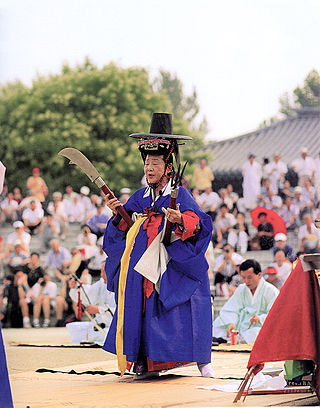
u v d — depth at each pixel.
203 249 7.07
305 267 5.67
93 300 12.16
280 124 44.22
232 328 11.76
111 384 6.77
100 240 21.12
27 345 11.66
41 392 6.27
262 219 24.58
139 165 34.25
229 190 27.52
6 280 19.78
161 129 7.36
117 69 37.09
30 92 36.47
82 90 35.84
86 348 11.22
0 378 4.87
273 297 11.73
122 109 36.16
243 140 43.12
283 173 27.56
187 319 7.02
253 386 6.19
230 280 20.98
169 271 7.06
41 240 24.86
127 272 7.14
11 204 26.42
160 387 6.53
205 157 38.38
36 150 34.25
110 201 7.27
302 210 27.00
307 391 6.05
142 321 7.09
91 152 34.38
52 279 22.84
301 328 5.61
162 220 7.16
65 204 26.05
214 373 7.21
